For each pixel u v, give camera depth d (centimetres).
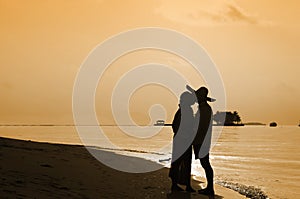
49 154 1230
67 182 834
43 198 664
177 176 950
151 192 878
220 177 1292
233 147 2928
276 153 2353
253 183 1176
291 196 973
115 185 896
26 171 880
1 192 660
